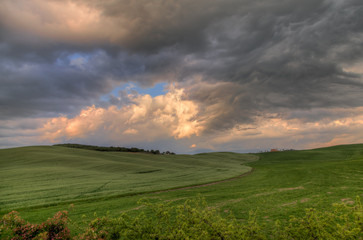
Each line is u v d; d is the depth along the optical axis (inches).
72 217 677.3
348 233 228.7
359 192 775.7
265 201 761.0
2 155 2711.6
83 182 1418.6
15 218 352.8
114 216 657.6
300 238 259.9
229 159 4763.8
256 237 270.7
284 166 2677.2
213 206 735.7
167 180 1644.9
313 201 698.2
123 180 1568.7
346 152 4362.7
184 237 249.3
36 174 1626.5
